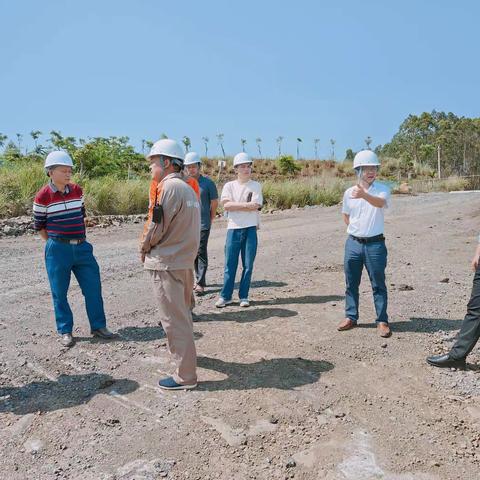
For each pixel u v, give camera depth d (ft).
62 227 16.42
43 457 10.89
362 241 16.99
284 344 16.44
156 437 11.46
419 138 218.38
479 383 13.96
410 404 12.89
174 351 13.37
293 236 39.60
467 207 61.72
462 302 21.08
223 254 32.22
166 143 12.91
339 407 12.71
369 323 18.39
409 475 10.32
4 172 49.39
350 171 152.05
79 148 67.72
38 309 20.27
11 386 13.84
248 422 12.01
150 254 13.10
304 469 10.48
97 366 14.97
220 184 98.58
